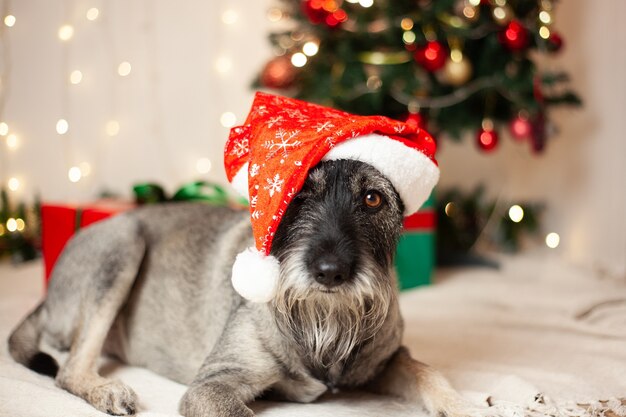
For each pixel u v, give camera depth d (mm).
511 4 4734
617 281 4820
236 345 2400
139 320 2977
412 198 2488
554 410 2424
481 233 5855
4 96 6238
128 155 6406
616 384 2795
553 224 6047
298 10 5031
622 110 5512
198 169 6398
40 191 6387
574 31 5770
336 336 2422
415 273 4660
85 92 6336
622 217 5543
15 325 3658
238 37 6293
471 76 4906
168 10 6277
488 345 3385
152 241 3064
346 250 2244
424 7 4738
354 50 4906
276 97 2625
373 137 2342
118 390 2467
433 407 2424
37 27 6238
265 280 2225
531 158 6199
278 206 2186
